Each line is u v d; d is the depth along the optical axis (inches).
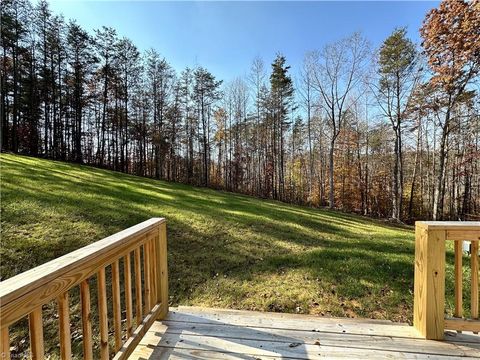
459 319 77.5
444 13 436.5
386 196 792.9
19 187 297.7
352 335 80.7
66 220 219.9
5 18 683.4
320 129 841.5
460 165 612.4
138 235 72.4
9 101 738.2
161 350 73.6
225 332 82.3
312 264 174.9
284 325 86.3
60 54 793.6
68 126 835.4
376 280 147.4
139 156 911.0
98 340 100.8
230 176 960.9
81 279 49.0
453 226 76.7
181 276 158.1
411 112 544.1
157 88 900.6
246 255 194.9
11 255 156.6
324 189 878.4
